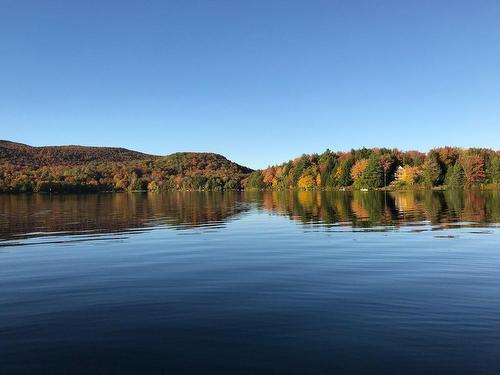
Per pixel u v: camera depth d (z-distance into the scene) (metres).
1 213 55.41
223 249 21.89
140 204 81.25
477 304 11.48
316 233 28.02
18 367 8.12
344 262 17.66
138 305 11.91
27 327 10.22
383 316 10.59
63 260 19.48
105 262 18.77
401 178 143.62
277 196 115.31
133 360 8.38
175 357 8.48
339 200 78.31
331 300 12.04
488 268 16.20
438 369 7.83
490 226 30.11
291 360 8.27
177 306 11.74
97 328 10.09
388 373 7.73
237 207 65.25
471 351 8.51
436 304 11.51
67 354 8.66
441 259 18.08
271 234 28.16
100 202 92.44
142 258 19.62
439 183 136.00
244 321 10.41
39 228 35.06
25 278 15.72
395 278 14.64
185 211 56.91
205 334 9.62
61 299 12.66
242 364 8.15
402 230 28.62
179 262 18.41
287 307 11.46
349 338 9.23
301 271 16.00
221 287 13.77
